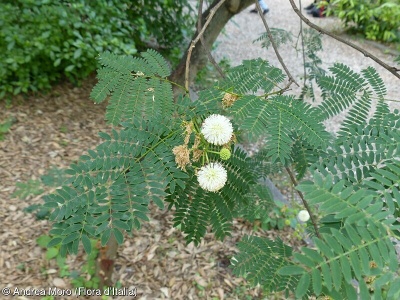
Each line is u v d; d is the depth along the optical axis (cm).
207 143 20
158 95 21
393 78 108
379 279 12
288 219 57
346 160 21
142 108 20
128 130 19
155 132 20
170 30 96
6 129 72
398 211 15
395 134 21
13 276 50
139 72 22
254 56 121
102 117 80
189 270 55
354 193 14
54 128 75
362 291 11
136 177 18
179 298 52
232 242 59
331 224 15
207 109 21
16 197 60
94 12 73
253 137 17
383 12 140
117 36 78
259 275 23
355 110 25
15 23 71
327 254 12
